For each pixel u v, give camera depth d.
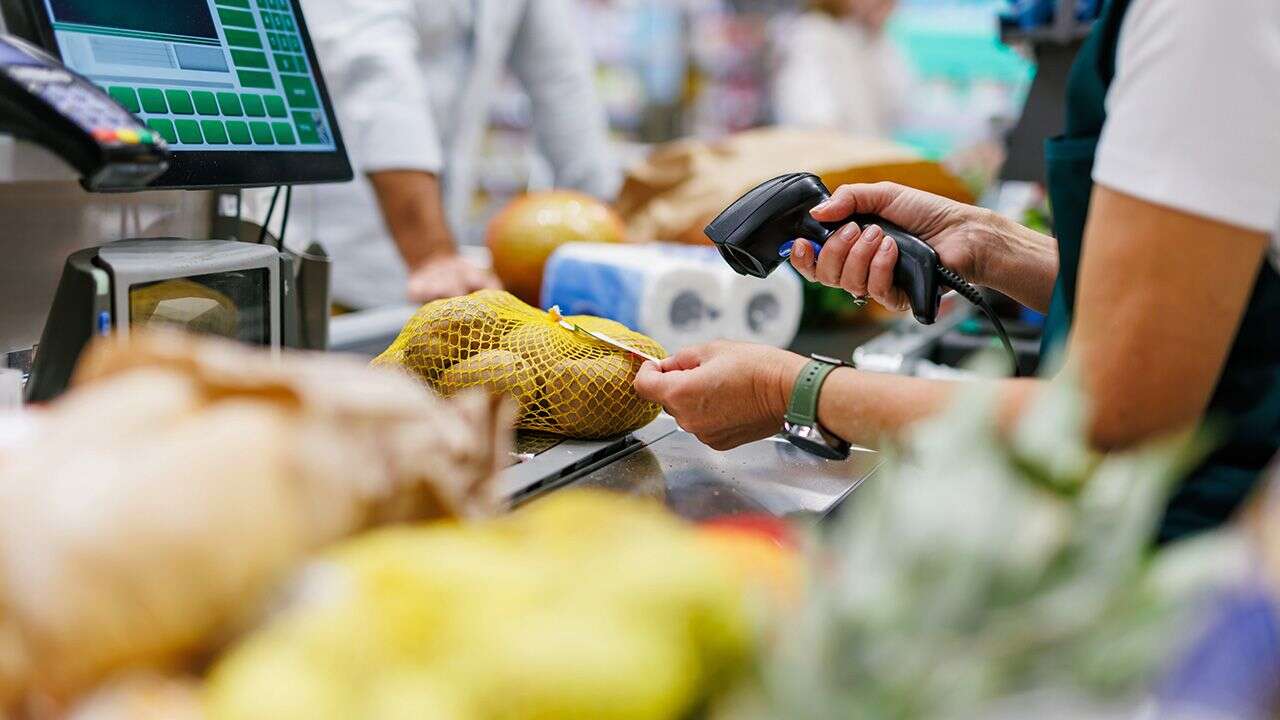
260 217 1.32
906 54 3.53
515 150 3.31
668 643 0.40
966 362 1.70
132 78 0.88
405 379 0.53
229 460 0.42
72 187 0.98
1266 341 0.85
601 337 0.98
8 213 0.93
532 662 0.38
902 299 1.11
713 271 1.53
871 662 0.38
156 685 0.40
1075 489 0.43
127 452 0.42
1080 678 0.38
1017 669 0.38
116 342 0.48
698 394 0.95
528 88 2.44
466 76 2.26
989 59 3.52
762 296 1.60
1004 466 0.42
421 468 0.49
